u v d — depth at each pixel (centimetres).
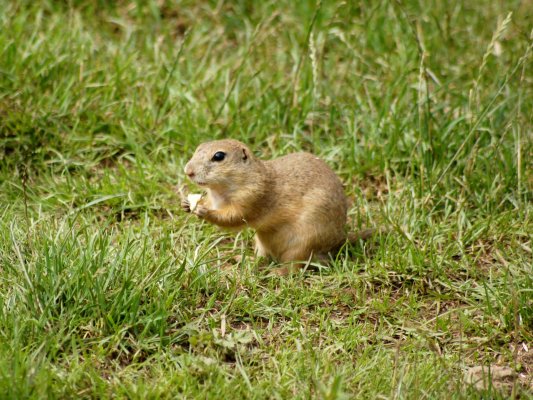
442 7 1636
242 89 1398
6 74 1352
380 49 1557
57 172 1275
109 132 1343
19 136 1275
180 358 842
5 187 1205
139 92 1406
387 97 1357
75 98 1355
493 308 984
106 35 1585
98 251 951
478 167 1243
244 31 1636
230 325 938
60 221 1111
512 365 895
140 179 1230
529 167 1272
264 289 1005
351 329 916
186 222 1138
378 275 1043
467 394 805
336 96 1430
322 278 1028
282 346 893
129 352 858
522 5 1670
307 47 1421
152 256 990
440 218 1192
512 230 1152
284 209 1062
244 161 1045
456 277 1062
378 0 1625
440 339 932
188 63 1478
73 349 827
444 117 1339
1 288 925
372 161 1284
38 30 1515
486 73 1482
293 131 1352
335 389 745
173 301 929
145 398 775
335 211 1077
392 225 1123
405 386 805
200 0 1686
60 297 888
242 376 823
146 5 1669
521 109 1348
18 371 770
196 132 1323
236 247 1115
